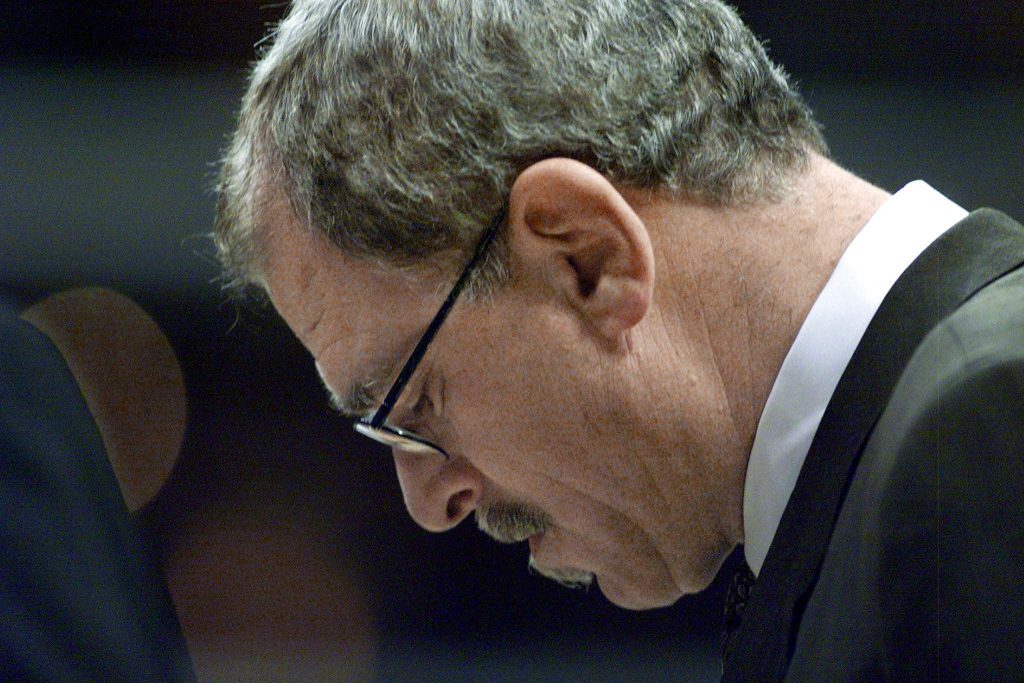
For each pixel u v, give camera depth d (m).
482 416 4.36
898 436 3.06
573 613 10.65
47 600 3.42
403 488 4.73
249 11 10.29
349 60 4.11
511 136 4.02
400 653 10.62
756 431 4.14
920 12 9.62
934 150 9.91
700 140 4.16
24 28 10.18
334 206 4.11
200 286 10.77
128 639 3.55
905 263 3.91
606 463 4.34
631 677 10.38
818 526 3.73
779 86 4.44
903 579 2.92
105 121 10.51
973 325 3.20
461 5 4.11
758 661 3.81
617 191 4.05
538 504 4.59
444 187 4.02
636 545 4.61
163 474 10.63
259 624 10.58
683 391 4.17
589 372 4.18
